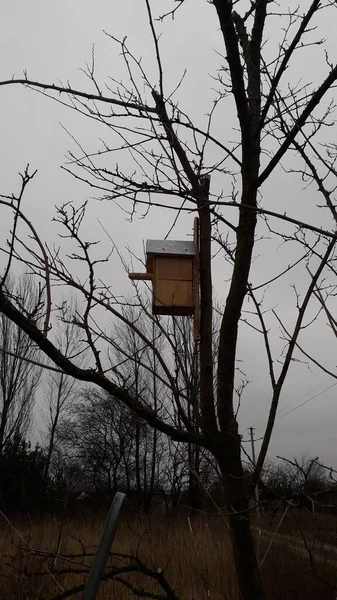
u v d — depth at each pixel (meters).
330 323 2.00
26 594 3.40
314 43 2.27
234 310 2.00
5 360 16.23
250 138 2.05
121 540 5.80
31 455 15.41
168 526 5.79
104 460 19.22
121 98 2.28
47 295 1.66
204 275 2.22
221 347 2.00
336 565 5.17
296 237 2.24
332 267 2.10
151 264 2.81
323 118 2.40
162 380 1.88
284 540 5.46
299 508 1.81
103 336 1.92
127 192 2.09
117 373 1.87
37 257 1.77
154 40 2.08
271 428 2.02
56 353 1.62
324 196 2.12
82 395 18.95
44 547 4.94
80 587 2.07
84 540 5.90
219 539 4.18
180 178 1.95
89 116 2.21
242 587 1.85
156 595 2.07
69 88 2.07
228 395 1.96
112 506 1.49
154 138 2.15
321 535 3.78
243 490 1.91
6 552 4.53
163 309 2.69
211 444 1.91
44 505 8.11
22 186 1.64
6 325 16.30
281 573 5.32
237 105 2.00
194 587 3.93
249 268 2.03
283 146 1.95
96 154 2.19
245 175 2.06
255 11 2.23
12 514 9.04
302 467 1.84
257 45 2.25
